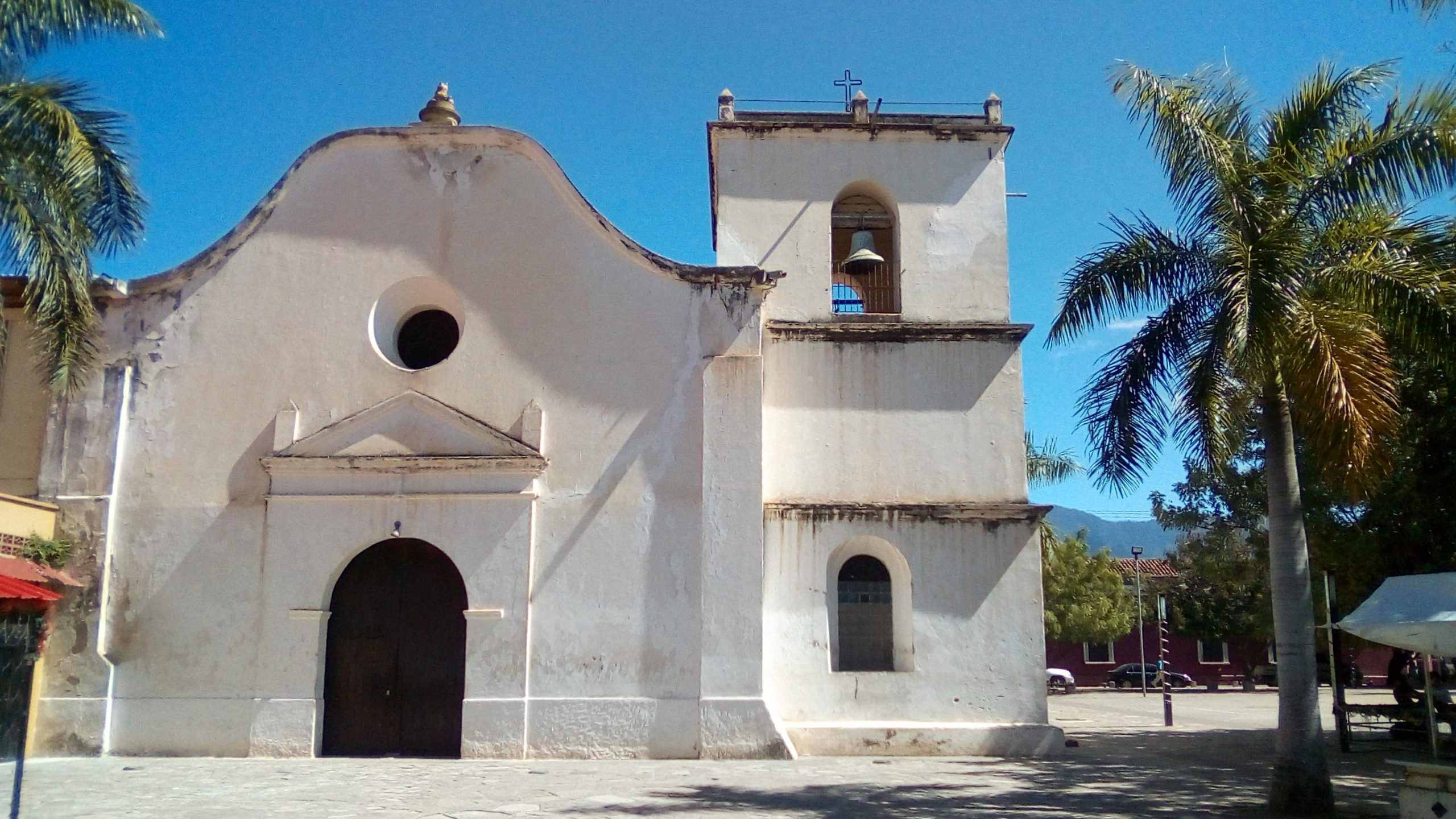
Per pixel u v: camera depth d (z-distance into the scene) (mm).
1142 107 13297
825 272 20016
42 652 17109
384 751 17422
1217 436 13305
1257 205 12719
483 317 18453
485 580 17438
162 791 13523
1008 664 18266
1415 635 14203
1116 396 14273
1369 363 12508
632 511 17656
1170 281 13812
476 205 18875
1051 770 16203
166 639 17438
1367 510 19672
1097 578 52438
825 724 17891
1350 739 20438
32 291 15758
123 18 15328
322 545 17625
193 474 17984
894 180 20391
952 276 20000
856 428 19172
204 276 18688
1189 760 17797
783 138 20500
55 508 17703
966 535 18641
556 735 16984
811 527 18578
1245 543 34406
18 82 15242
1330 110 13453
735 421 17875
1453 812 10516
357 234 18797
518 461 17625
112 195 16531
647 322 18281
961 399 19328
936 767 16359
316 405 18188
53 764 16141
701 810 12266
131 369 18328
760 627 17219
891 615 18906
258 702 17156
